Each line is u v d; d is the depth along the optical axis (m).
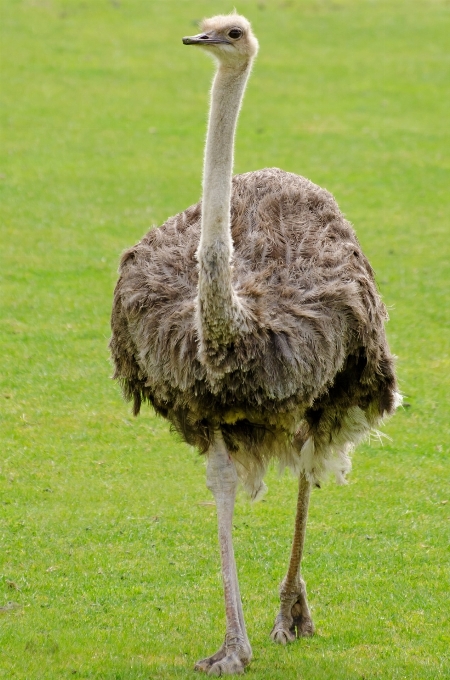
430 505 20.48
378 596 16.91
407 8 70.38
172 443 23.14
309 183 16.58
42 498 20.38
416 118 52.16
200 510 20.09
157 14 67.31
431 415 24.69
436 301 31.86
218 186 13.46
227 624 13.96
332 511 20.22
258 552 18.45
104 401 25.09
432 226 38.91
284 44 62.97
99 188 41.59
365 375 15.05
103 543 18.64
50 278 32.94
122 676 13.77
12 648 14.66
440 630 15.73
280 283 14.50
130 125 49.66
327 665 14.40
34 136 47.44
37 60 57.91
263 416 14.16
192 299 14.37
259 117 51.34
